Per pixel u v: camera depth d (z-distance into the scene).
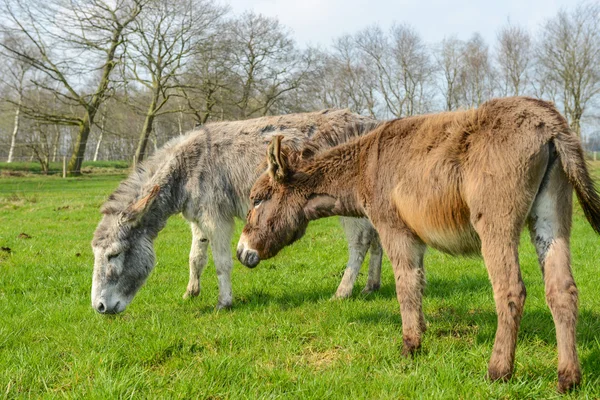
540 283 5.98
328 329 4.50
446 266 7.10
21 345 4.18
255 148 5.74
